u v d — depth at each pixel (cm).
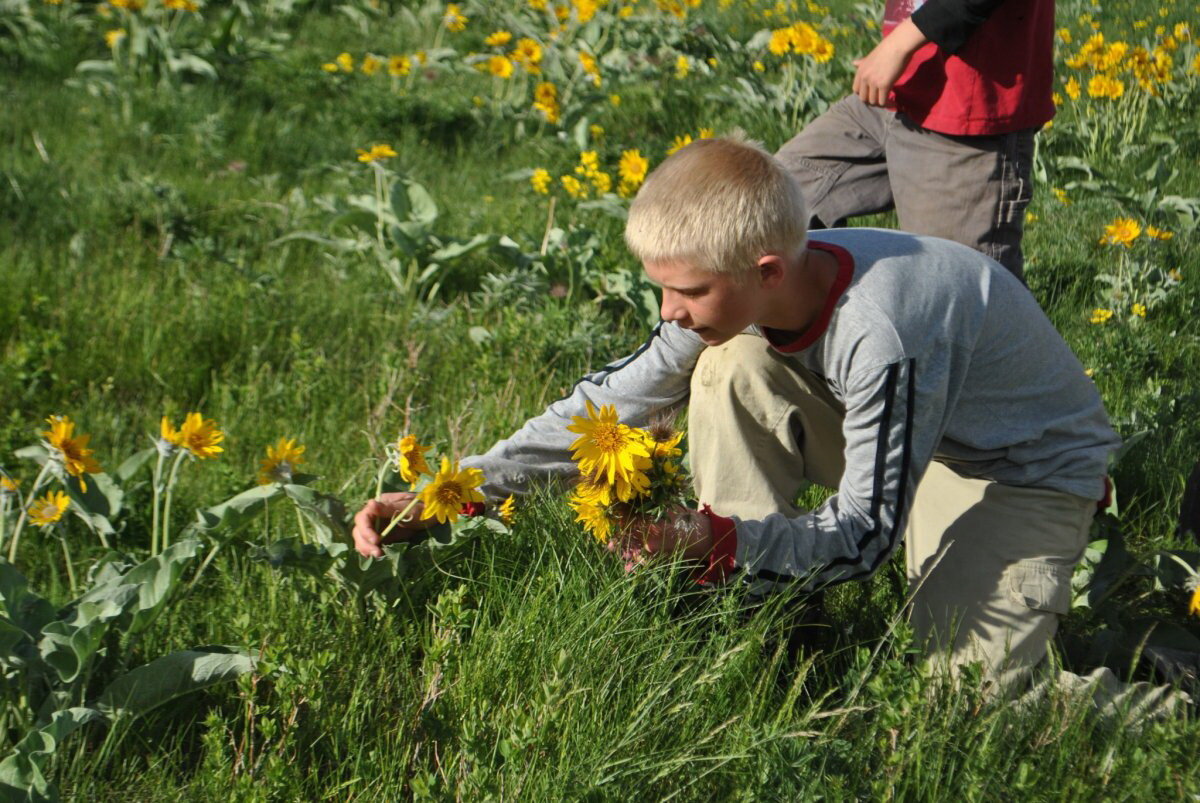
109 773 248
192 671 257
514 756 231
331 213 638
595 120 893
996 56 389
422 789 223
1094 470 299
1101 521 350
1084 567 341
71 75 879
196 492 366
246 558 311
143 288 514
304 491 291
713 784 243
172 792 240
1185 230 681
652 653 271
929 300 267
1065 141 869
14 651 253
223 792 234
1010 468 297
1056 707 263
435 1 1196
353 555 288
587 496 264
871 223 672
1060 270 600
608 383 320
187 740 264
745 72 1039
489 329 511
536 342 476
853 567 277
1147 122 923
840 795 229
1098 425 305
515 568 304
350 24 1166
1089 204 717
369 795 241
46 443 293
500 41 978
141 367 456
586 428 257
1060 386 295
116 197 610
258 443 405
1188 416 434
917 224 419
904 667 256
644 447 253
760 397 307
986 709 261
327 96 909
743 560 276
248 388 434
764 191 249
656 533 272
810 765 242
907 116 413
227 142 770
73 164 676
